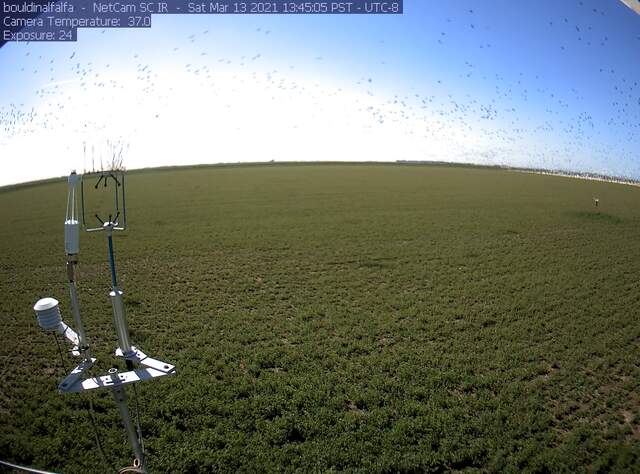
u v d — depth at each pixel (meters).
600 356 11.77
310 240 26.05
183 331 13.28
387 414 8.94
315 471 7.49
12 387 10.27
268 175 68.69
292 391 9.80
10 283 18.52
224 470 7.53
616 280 18.45
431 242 25.55
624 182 73.50
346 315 14.41
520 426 8.59
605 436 8.42
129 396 9.49
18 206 42.06
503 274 19.23
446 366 10.96
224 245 24.88
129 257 22.55
